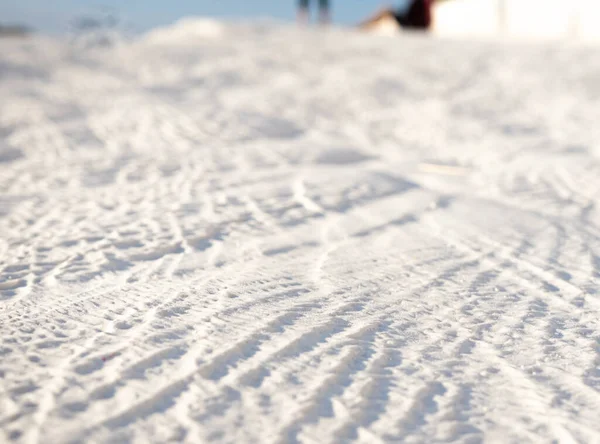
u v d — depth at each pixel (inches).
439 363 99.9
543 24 1049.5
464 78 542.9
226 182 218.7
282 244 155.9
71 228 165.2
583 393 92.3
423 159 285.6
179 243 153.9
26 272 134.6
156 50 703.7
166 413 83.0
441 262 146.3
